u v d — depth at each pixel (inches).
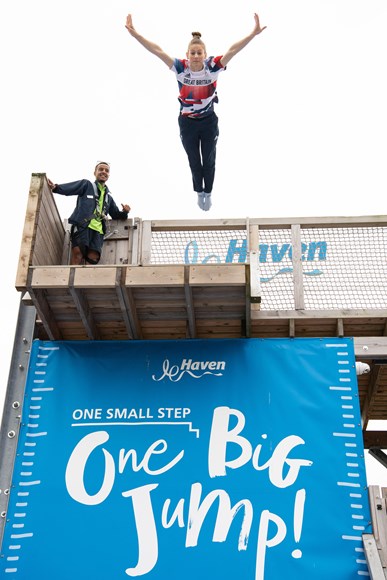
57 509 277.1
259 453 286.8
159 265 296.2
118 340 323.0
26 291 302.5
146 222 344.8
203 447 289.9
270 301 320.8
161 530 271.3
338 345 311.1
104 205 340.5
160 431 294.8
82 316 310.8
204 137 320.5
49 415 299.6
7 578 262.8
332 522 267.9
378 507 267.3
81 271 295.9
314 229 335.9
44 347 318.3
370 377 366.3
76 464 287.6
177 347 317.7
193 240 339.9
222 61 294.8
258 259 315.6
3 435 295.1
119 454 289.7
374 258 327.6
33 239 301.3
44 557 266.5
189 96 303.1
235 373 308.0
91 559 266.1
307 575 257.6
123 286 294.7
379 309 315.6
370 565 250.7
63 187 333.4
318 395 299.1
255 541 266.2
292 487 277.3
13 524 273.7
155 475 284.0
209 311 318.3
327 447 285.7
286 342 314.8
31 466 287.1
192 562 263.6
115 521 273.9
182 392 304.7
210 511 274.5
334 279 323.9
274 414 295.7
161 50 294.8
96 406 301.9
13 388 307.1
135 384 307.7
